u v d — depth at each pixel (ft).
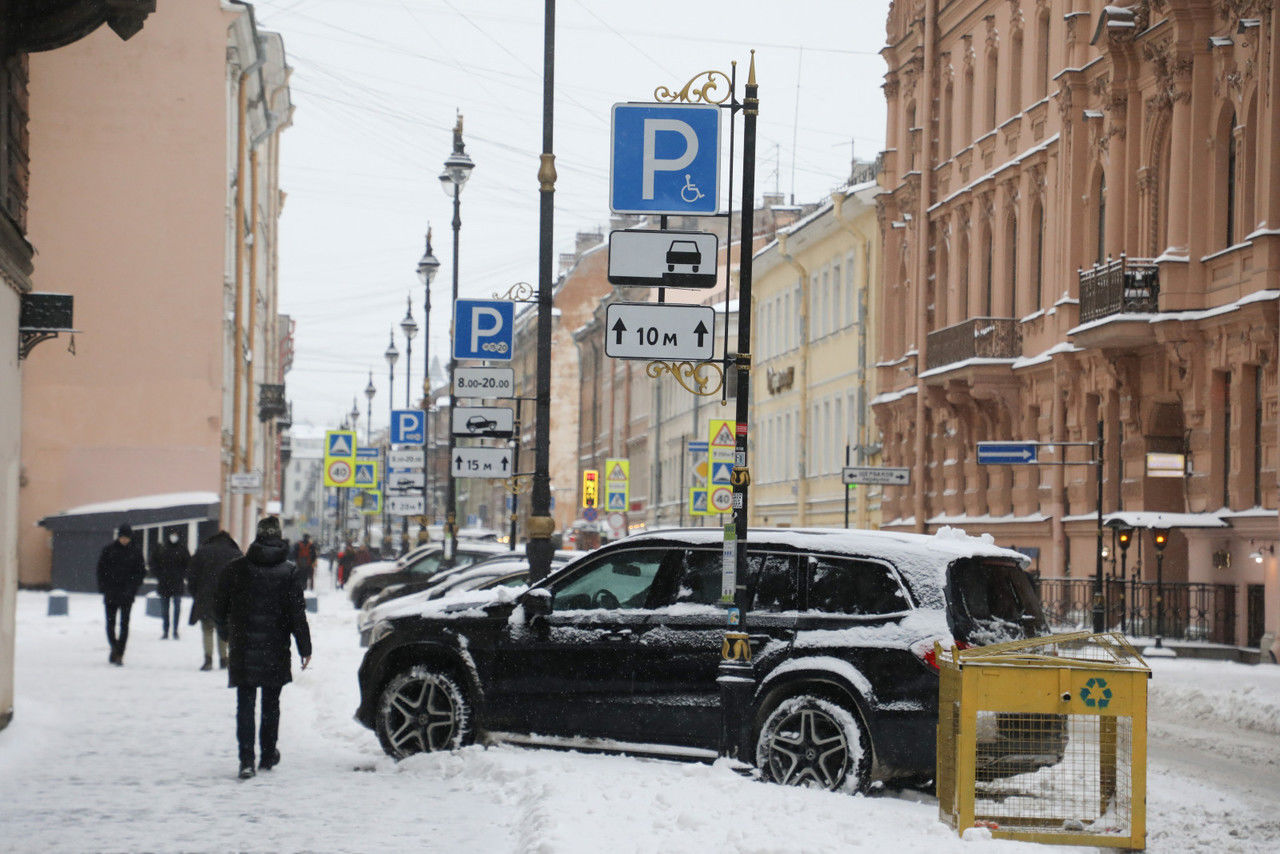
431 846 57.82
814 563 71.46
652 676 74.33
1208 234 180.65
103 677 131.13
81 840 58.85
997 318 237.25
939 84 277.23
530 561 112.37
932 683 66.33
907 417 280.92
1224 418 178.09
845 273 319.06
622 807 60.85
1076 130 214.69
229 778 75.00
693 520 411.75
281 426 583.17
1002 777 57.93
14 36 88.69
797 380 349.00
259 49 346.74
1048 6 231.30
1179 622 178.91
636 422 502.38
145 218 310.04
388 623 80.84
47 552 301.43
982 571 71.15
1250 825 65.36
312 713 108.68
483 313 153.48
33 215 307.37
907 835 55.62
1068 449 216.33
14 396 92.43
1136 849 55.77
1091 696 56.49
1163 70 189.47
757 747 69.21
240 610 75.77
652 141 84.07
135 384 308.40
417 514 258.16
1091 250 212.64
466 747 77.05
